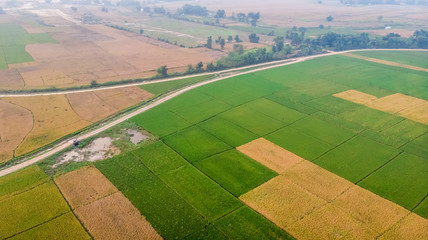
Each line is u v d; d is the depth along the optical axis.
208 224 56.09
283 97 111.44
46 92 116.38
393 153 78.31
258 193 63.62
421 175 70.19
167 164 72.44
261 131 87.62
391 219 57.75
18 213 58.19
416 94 117.81
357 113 99.94
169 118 94.88
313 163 73.62
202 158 74.75
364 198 62.75
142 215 57.94
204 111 99.44
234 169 70.88
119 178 67.75
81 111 101.00
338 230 55.16
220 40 195.88
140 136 84.88
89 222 56.34
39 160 74.62
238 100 108.19
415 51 190.88
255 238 53.53
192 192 63.66
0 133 87.06
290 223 56.50
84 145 80.44
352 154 77.50
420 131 89.31
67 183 66.12
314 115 97.69
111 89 119.94
